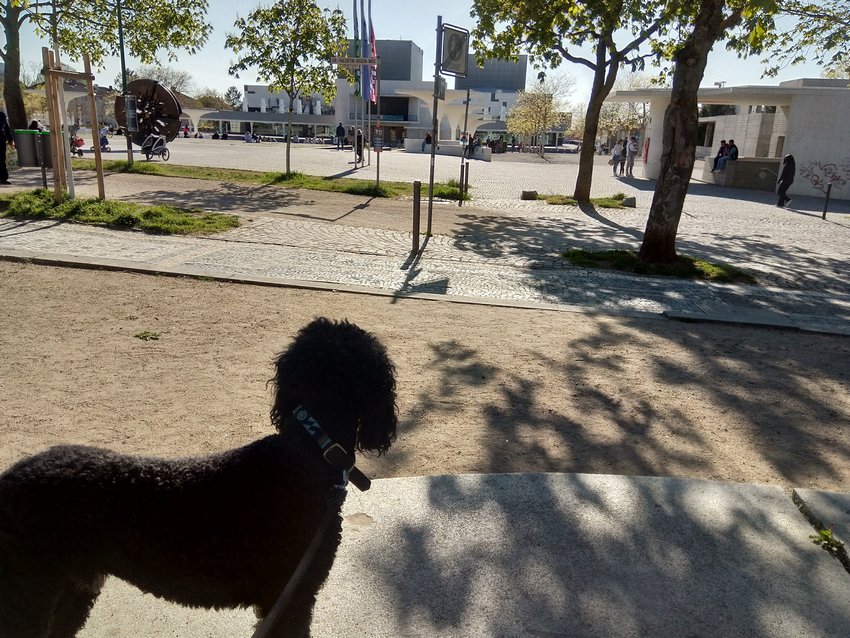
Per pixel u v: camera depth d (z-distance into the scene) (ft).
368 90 88.17
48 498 6.64
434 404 16.66
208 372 17.87
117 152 105.09
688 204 72.59
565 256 37.50
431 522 11.42
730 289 32.04
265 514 7.09
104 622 9.11
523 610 9.50
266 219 43.42
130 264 28.04
